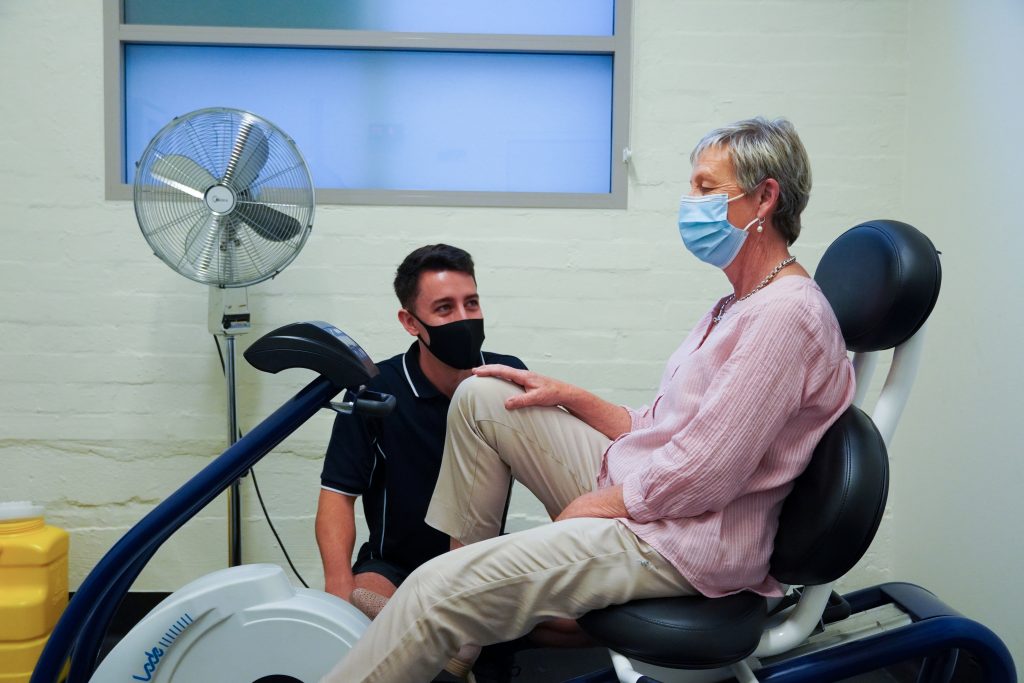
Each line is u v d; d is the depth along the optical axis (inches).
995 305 78.2
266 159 84.5
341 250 99.6
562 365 101.1
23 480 98.8
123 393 98.7
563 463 63.7
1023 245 73.9
